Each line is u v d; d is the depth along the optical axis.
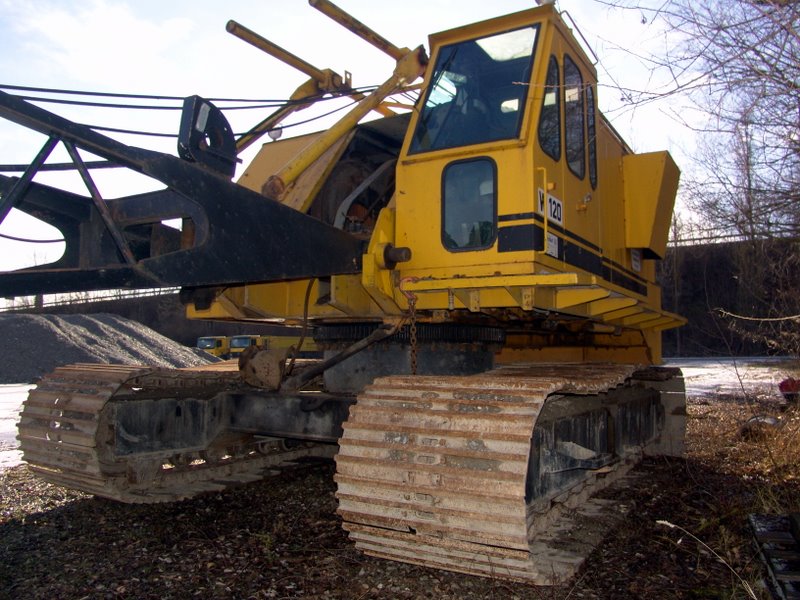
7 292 3.41
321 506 5.18
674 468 6.62
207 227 3.63
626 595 3.55
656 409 7.20
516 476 3.17
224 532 4.56
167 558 4.06
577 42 5.51
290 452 6.72
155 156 3.46
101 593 3.55
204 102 3.92
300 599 3.48
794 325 8.50
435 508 3.30
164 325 43.41
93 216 3.86
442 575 3.79
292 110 6.31
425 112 4.94
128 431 5.03
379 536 3.55
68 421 4.85
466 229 4.59
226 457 6.32
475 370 5.41
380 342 5.21
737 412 10.05
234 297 5.12
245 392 5.50
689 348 36.28
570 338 7.30
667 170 6.79
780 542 3.94
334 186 5.88
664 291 35.12
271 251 4.00
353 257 4.61
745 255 9.96
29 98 3.77
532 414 3.35
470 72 4.88
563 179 4.93
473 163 4.61
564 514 4.71
